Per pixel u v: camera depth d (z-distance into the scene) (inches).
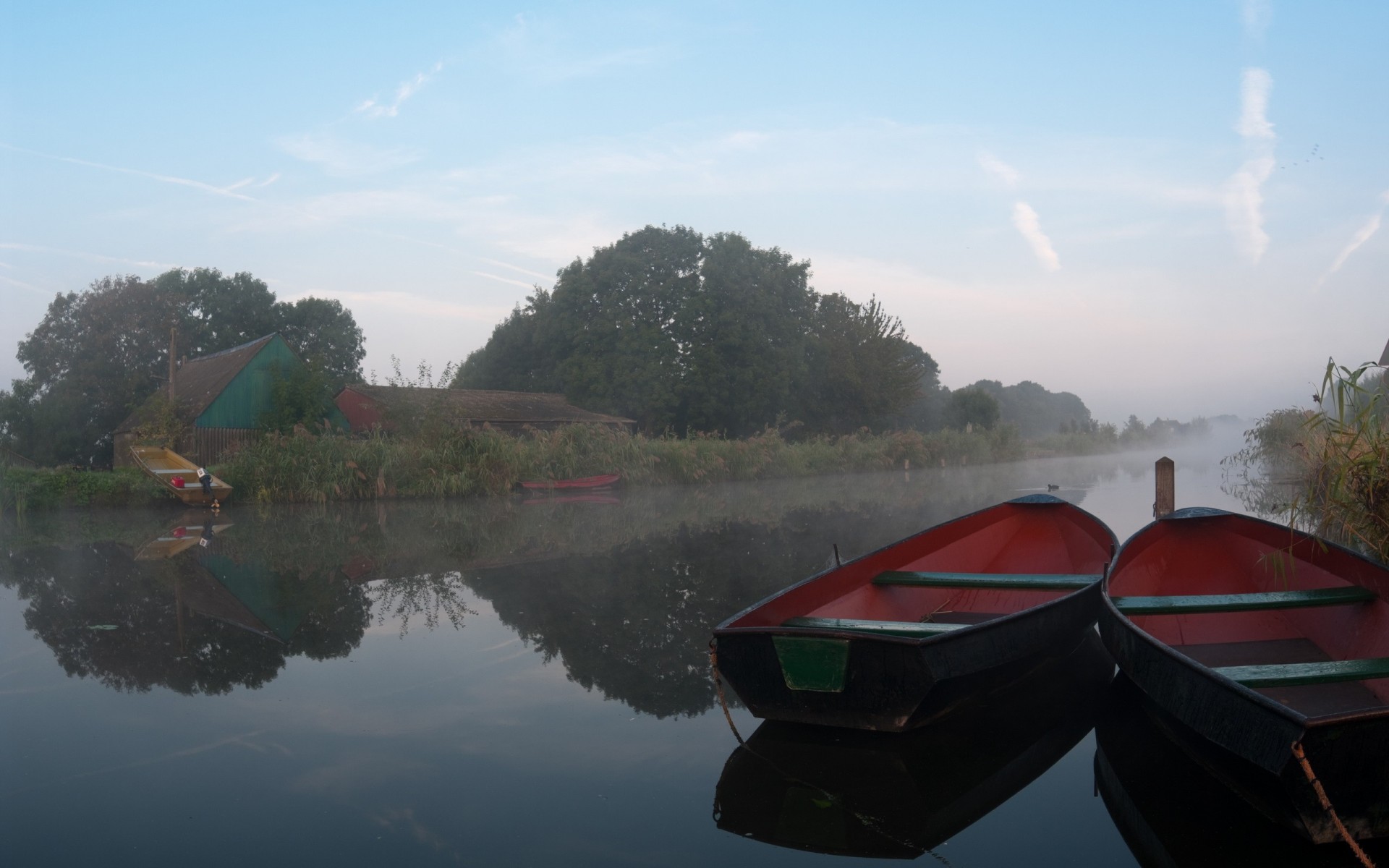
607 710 211.3
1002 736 195.8
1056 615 215.2
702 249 1878.7
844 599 250.5
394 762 178.7
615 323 1779.0
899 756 182.4
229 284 1907.0
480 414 1413.6
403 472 901.2
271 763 178.5
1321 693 187.9
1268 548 251.6
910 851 142.4
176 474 861.8
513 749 185.6
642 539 528.7
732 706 214.2
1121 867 136.7
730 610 319.9
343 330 2021.4
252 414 1221.1
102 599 351.6
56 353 1556.3
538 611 320.8
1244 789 150.0
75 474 829.8
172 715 208.8
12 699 221.8
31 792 165.0
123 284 1590.8
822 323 2081.7
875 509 710.5
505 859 138.6
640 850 141.8
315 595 356.8
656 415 1712.6
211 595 357.4
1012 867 137.1
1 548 524.7
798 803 159.9
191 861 138.3
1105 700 220.4
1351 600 205.2
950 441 1571.1
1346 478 252.4
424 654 262.7
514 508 776.3
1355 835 133.3
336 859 138.9
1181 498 685.3
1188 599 212.5
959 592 283.3
